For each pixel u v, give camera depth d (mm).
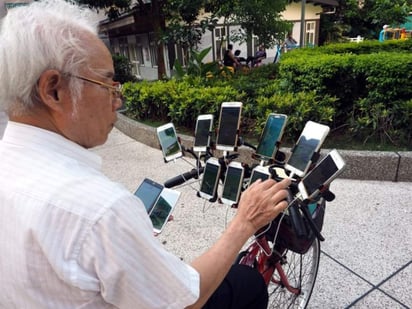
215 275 789
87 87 694
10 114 683
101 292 633
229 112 1409
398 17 15445
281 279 1644
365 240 2312
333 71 3676
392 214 2578
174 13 7129
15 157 664
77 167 675
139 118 5293
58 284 628
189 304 683
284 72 4250
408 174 3012
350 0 18484
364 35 19219
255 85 4883
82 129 721
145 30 10617
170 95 4750
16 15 662
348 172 3141
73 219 604
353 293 1899
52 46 630
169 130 1562
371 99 3568
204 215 2764
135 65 13508
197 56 6031
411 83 3348
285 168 1251
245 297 1179
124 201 638
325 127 1189
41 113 675
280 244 1408
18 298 651
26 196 626
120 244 609
